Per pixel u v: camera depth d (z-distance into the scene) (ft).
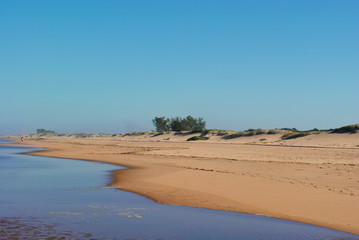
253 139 325.42
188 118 610.65
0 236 29.14
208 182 61.98
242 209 41.86
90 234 30.40
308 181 61.67
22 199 47.37
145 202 46.14
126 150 183.01
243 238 29.78
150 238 29.50
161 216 38.01
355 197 47.01
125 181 65.87
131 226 33.45
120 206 43.29
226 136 366.63
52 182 65.26
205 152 148.15
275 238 29.84
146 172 80.38
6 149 212.84
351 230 32.48
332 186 56.03
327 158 113.19
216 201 46.50
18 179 69.67
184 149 174.70
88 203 44.96
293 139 274.77
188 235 30.60
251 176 68.90
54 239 28.63
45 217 36.52
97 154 152.46
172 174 74.23
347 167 84.58
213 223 35.06
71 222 34.58
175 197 49.52
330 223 35.06
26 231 30.89
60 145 280.72
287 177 67.10
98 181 66.74
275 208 41.91
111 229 32.17
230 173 74.28
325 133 264.93
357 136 237.25
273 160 106.83
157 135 494.18
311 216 37.86
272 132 325.01
